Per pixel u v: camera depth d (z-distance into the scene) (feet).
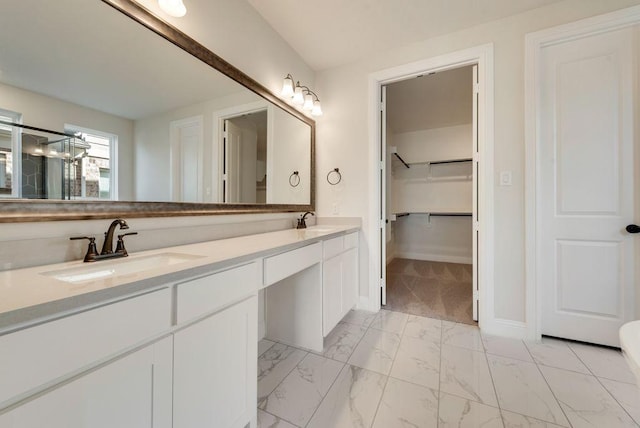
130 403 2.31
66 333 1.91
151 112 4.21
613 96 5.76
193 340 2.89
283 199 7.29
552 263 6.31
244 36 5.89
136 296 2.35
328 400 4.36
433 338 6.41
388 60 7.71
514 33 6.31
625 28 5.62
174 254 3.77
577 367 5.19
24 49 2.96
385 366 5.29
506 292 6.47
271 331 6.47
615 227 5.79
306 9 6.12
